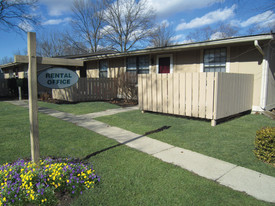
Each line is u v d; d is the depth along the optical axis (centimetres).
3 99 1619
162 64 1171
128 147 475
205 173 353
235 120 729
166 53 1140
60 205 269
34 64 346
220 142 504
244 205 268
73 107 1064
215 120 650
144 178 334
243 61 873
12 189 258
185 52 1059
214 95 639
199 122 701
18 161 357
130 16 3266
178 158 414
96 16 3456
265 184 318
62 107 1070
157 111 819
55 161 378
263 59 817
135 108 1016
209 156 424
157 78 802
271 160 389
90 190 296
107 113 891
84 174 311
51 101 1305
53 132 596
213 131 594
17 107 1102
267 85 838
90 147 475
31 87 344
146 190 300
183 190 301
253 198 283
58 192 294
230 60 909
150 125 673
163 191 298
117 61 1432
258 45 755
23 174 296
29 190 259
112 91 1347
